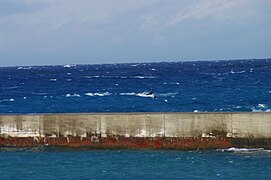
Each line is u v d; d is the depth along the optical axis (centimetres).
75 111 8631
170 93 11762
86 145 4741
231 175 3881
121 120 4684
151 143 4653
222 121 4556
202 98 10219
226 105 8700
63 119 4759
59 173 4025
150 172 4000
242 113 4544
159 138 4647
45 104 9844
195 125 4597
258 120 4491
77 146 4744
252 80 16188
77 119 4741
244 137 4525
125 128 4681
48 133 4781
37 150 4784
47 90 14175
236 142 4547
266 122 4475
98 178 3853
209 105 8844
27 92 13488
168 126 4634
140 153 4641
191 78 18950
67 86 15950
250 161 4269
